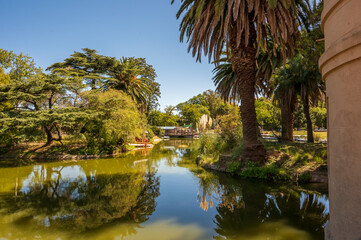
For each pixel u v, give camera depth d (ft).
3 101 53.26
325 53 8.52
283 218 14.71
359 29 6.82
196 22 25.12
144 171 34.50
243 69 27.35
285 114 46.73
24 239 12.53
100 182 27.53
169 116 174.91
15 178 30.60
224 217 15.38
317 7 24.68
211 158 38.19
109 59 84.33
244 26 22.38
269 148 33.17
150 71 118.93
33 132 48.73
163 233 13.06
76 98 60.08
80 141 57.36
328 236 8.75
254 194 20.17
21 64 78.38
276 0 19.45
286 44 27.55
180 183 26.04
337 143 7.97
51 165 41.55
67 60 84.79
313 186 21.66
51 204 19.20
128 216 16.10
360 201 6.73
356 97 6.99
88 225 14.49
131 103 62.75
